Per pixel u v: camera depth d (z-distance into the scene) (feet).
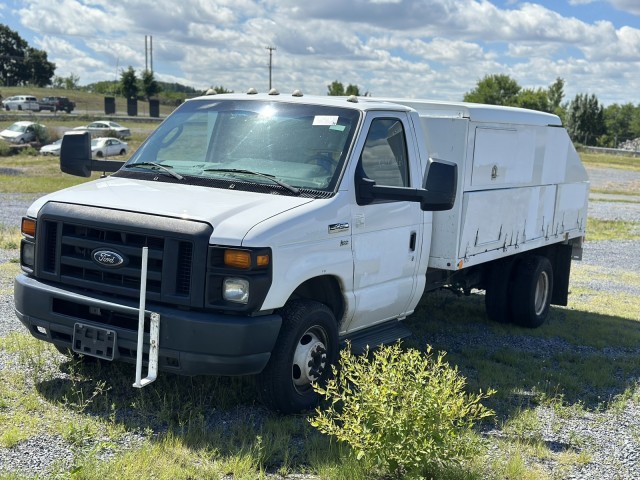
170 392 19.19
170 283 16.84
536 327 31.27
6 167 122.83
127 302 17.25
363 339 21.25
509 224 27.55
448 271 26.22
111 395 19.01
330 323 19.26
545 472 16.53
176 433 16.85
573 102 320.29
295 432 17.57
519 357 26.07
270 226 17.17
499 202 26.48
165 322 16.69
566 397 22.31
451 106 24.17
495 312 30.94
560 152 31.53
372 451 14.82
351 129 20.40
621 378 24.91
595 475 16.61
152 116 290.76
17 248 42.60
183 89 415.85
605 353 28.30
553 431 19.24
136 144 172.55
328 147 20.07
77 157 22.11
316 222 18.40
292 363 18.12
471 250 24.90
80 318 17.84
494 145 25.59
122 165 21.79
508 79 360.28
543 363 25.59
